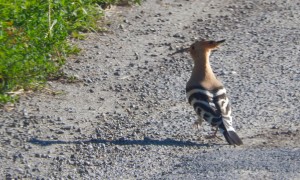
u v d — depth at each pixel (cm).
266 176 2442
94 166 2631
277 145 2773
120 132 2938
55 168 2614
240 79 3591
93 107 3209
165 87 3475
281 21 4562
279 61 3850
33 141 2828
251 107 3216
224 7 4834
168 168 2586
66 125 2994
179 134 2916
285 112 3153
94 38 4109
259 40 4206
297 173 2469
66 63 3712
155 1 4841
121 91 3419
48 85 3412
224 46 4100
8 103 3164
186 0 4928
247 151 2705
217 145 2800
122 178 2528
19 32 3419
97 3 4525
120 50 3972
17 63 3247
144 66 3766
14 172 2578
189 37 4244
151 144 2817
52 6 3712
